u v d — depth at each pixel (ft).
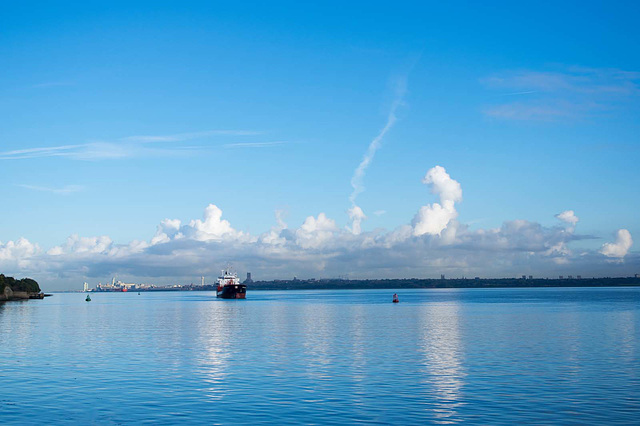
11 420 116.78
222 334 305.32
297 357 205.26
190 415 119.14
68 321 429.79
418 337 276.21
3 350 231.71
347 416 117.50
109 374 169.37
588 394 136.67
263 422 113.50
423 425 110.63
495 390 142.10
